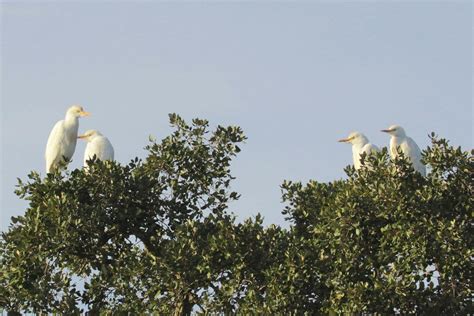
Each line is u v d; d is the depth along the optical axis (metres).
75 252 18.03
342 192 18.00
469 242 17.28
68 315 17.14
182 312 17.20
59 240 17.45
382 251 17.17
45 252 17.53
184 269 16.75
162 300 17.06
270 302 16.02
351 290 16.20
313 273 16.92
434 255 17.12
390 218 17.69
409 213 17.50
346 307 16.12
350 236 17.61
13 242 17.61
